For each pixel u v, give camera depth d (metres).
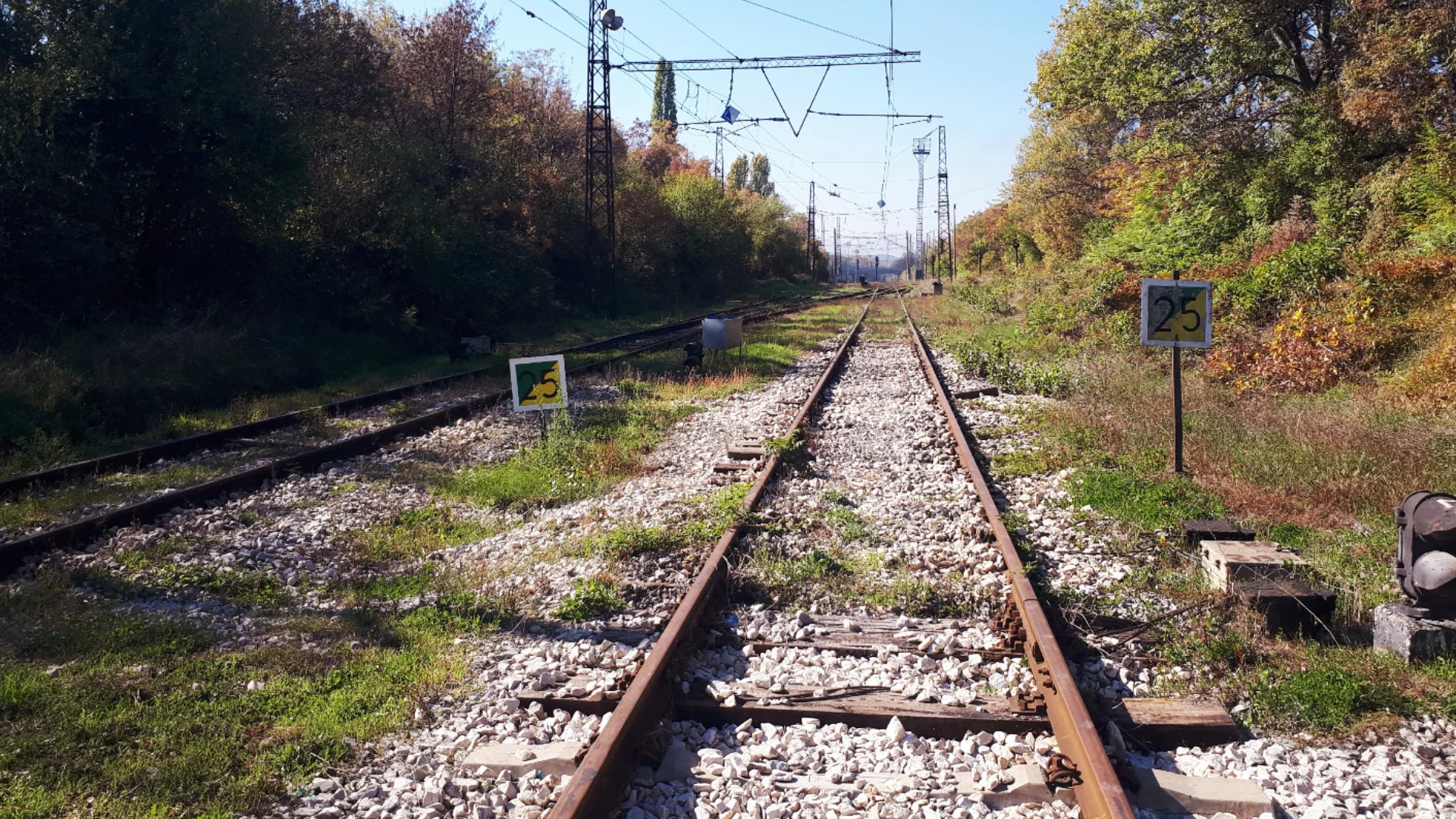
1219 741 4.49
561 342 27.73
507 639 5.78
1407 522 5.53
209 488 9.27
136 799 3.97
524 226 38.81
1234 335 15.68
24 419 11.90
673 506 8.66
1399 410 11.33
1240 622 5.68
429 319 26.77
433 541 7.98
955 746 4.37
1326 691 4.77
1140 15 24.08
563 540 7.81
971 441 11.83
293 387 17.94
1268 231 22.22
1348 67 20.89
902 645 5.55
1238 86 24.94
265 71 21.88
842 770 4.14
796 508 8.53
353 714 4.77
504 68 42.31
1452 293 14.09
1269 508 8.39
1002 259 98.75
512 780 4.07
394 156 26.19
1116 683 5.04
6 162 16.02
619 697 4.72
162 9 18.42
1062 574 6.79
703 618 5.80
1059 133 47.78
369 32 29.27
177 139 18.70
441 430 12.95
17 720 4.67
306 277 23.00
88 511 8.75
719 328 19.30
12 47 17.59
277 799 4.02
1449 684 4.96
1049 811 3.80
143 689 5.04
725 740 4.49
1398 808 3.86
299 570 7.26
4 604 6.30
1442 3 18.77
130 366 15.02
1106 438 11.43
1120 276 22.62
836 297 64.50
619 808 3.86
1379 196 18.94
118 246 18.39
